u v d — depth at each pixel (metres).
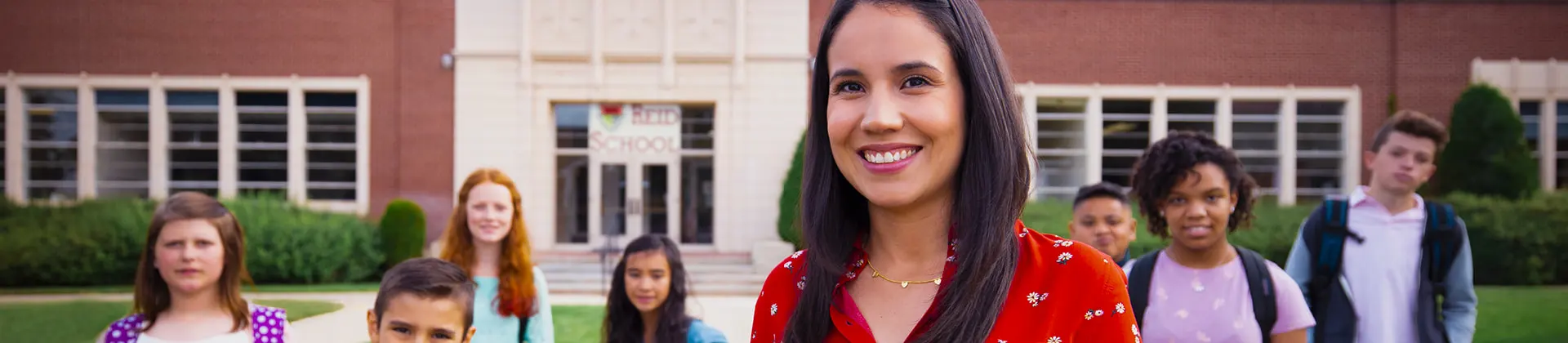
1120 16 16.03
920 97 1.24
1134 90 15.99
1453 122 15.21
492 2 15.66
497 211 3.68
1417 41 16.14
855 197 1.45
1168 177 2.91
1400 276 3.48
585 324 9.41
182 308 2.98
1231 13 16.14
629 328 4.41
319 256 13.88
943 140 1.25
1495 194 14.68
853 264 1.41
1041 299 1.26
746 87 15.83
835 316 1.35
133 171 15.70
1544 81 16.14
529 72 15.62
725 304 11.64
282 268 13.70
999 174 1.24
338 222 14.41
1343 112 16.31
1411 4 16.17
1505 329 8.58
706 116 16.25
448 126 15.64
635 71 15.81
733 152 15.77
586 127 16.12
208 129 15.74
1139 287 3.00
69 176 15.60
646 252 4.19
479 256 3.78
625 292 4.43
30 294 12.11
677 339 4.15
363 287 13.20
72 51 15.46
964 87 1.28
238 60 15.55
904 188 1.25
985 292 1.22
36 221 13.91
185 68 15.51
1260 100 16.22
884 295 1.36
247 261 13.52
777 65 15.84
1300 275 3.66
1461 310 3.51
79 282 13.54
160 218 2.94
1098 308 1.25
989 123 1.25
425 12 15.69
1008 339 1.24
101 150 15.64
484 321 3.66
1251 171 16.17
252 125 15.73
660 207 16.09
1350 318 3.48
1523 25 16.19
